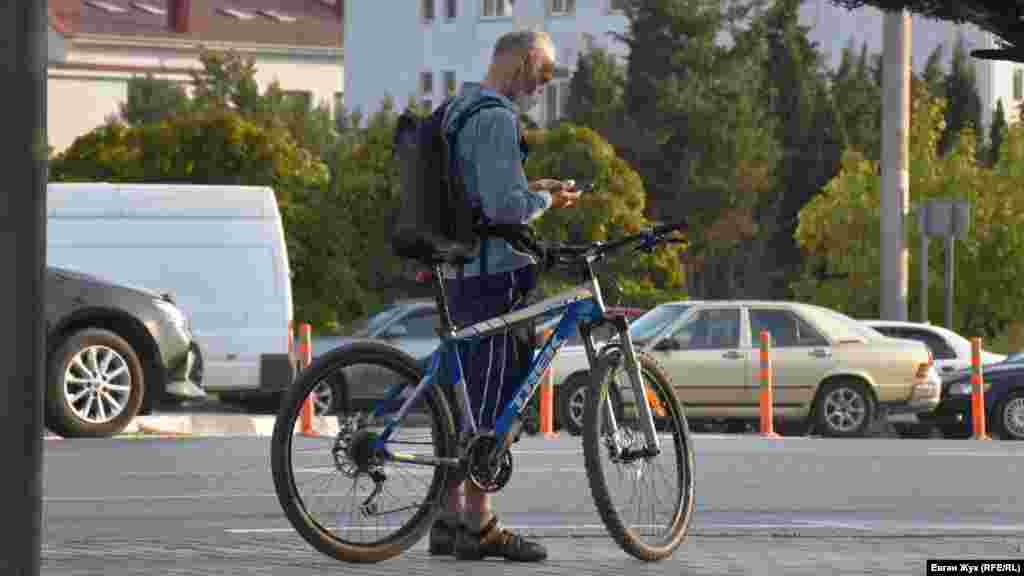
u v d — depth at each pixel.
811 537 25.25
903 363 66.44
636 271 119.19
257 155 111.12
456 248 21.55
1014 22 16.45
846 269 112.44
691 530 25.84
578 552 23.20
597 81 157.75
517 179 21.45
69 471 37.50
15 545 13.13
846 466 40.75
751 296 158.25
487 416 21.81
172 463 39.47
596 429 21.84
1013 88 198.12
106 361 48.53
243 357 63.84
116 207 63.97
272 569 21.42
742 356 65.19
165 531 26.55
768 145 155.50
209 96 170.75
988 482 36.72
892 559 22.81
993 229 108.81
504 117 21.48
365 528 21.28
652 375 22.53
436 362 21.55
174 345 49.75
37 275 13.10
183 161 111.56
